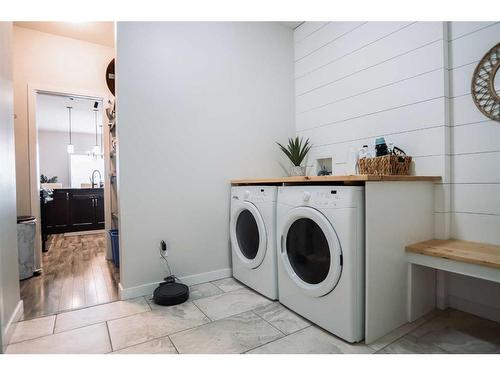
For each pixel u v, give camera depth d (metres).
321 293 1.53
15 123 2.77
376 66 2.16
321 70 2.64
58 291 2.18
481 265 1.32
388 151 1.97
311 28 2.73
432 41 1.82
